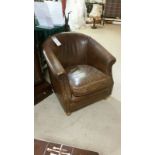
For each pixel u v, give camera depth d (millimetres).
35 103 2094
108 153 1544
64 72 1606
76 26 5105
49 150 1466
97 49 2021
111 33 4953
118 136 1713
